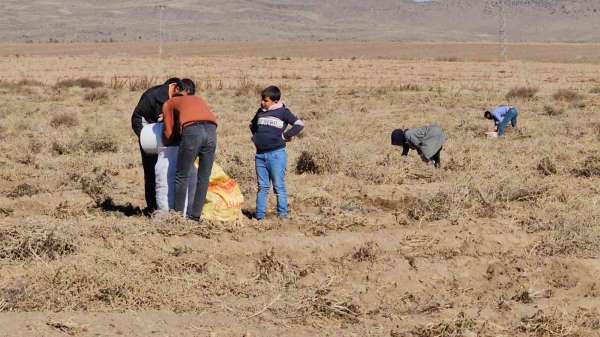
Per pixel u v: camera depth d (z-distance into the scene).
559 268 11.48
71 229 11.61
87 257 10.87
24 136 24.38
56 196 15.16
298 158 19.11
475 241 12.51
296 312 9.62
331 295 10.20
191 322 9.17
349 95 43.28
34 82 49.06
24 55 106.19
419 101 39.16
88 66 74.06
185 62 83.19
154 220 12.57
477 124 28.06
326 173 18.00
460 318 9.30
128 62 82.38
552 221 13.52
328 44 174.75
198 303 9.74
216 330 8.95
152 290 9.95
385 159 18.92
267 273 11.01
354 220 13.54
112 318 9.12
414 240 12.51
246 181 16.91
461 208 14.55
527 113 32.94
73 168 18.34
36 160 19.36
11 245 10.98
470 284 11.17
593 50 134.00
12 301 9.39
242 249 11.73
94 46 154.38
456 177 17.27
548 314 9.62
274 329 9.10
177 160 12.58
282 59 90.75
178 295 9.92
